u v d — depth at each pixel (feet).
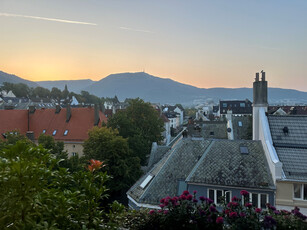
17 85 650.02
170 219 29.71
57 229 17.90
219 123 151.53
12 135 103.50
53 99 626.23
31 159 18.16
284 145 61.21
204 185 60.18
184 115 604.90
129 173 108.78
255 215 28.91
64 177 22.03
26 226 16.99
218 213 29.91
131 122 146.30
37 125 173.27
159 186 67.92
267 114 71.20
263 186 55.26
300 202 51.47
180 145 77.15
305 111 272.51
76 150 157.28
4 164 16.57
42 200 18.26
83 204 22.29
